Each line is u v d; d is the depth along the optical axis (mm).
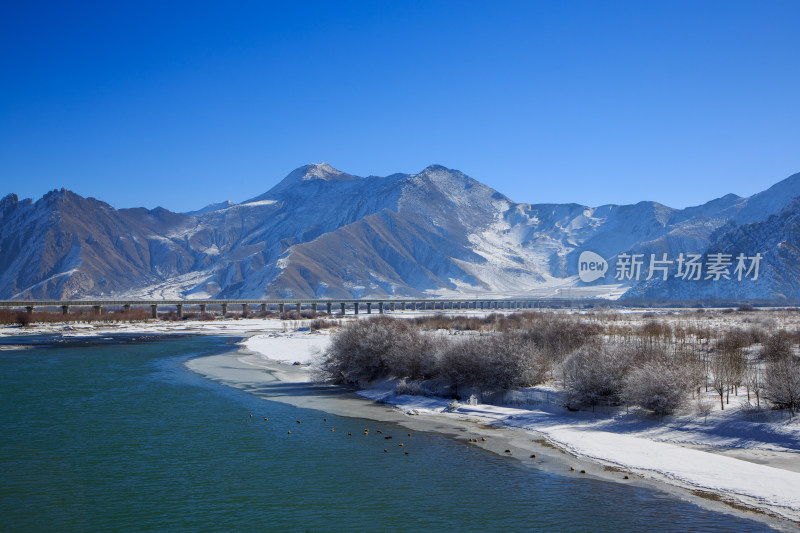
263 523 21516
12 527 21234
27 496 24078
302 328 120875
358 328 52875
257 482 25656
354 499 23672
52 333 118562
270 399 44688
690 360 40469
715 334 67188
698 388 36219
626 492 24234
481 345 44312
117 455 29500
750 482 24641
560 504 23000
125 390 48406
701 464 27094
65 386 50281
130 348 87625
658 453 28922
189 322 159125
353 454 29766
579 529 20719
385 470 27219
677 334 66125
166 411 39938
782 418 30641
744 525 20844
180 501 23562
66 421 36719
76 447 30859
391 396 45125
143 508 22875
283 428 35188
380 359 50375
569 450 30203
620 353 39281
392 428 35281
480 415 38562
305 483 25516
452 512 22328
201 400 44062
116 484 25422
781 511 21984
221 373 59250
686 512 22062
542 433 33562
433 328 93875
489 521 21469
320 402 43594
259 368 63594
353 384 51469
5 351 82438
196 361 70062
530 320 88688
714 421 31906
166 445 31344
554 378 43406
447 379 45781
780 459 27266
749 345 56500
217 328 138125
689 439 30859
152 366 64875
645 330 69000
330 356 53562
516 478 26047
